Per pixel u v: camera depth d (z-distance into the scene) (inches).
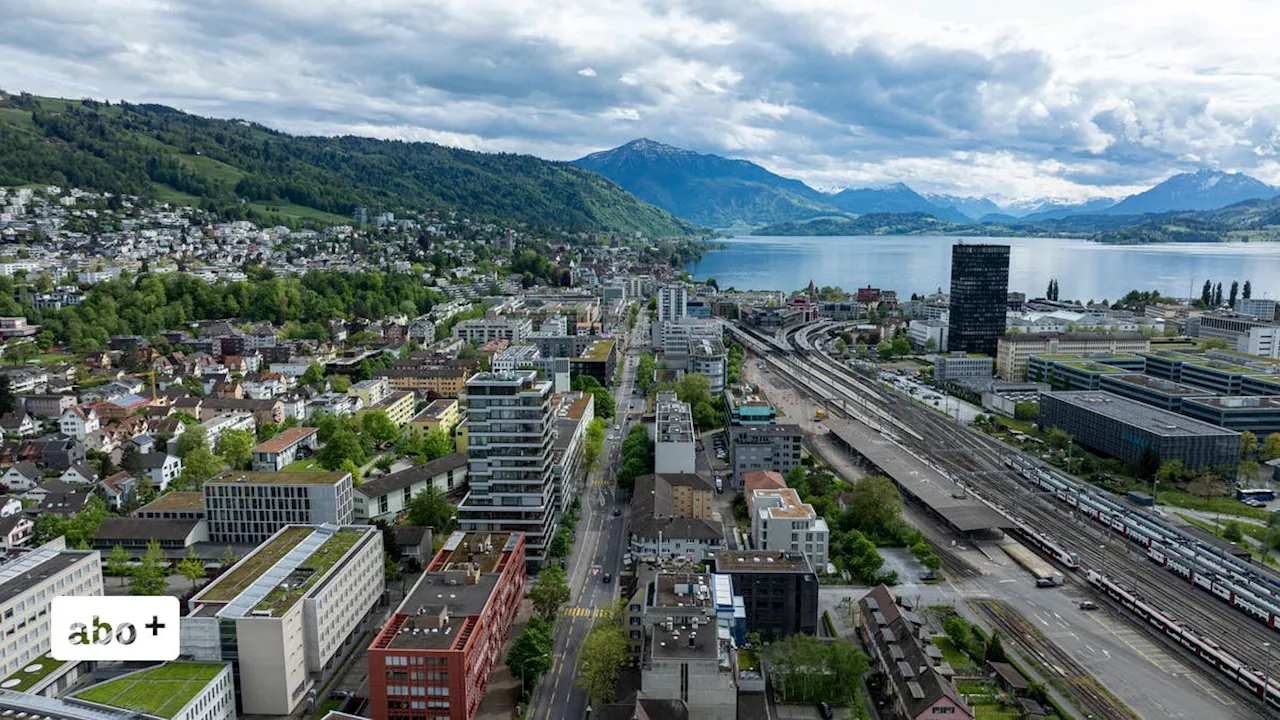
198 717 6791.3
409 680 7135.8
